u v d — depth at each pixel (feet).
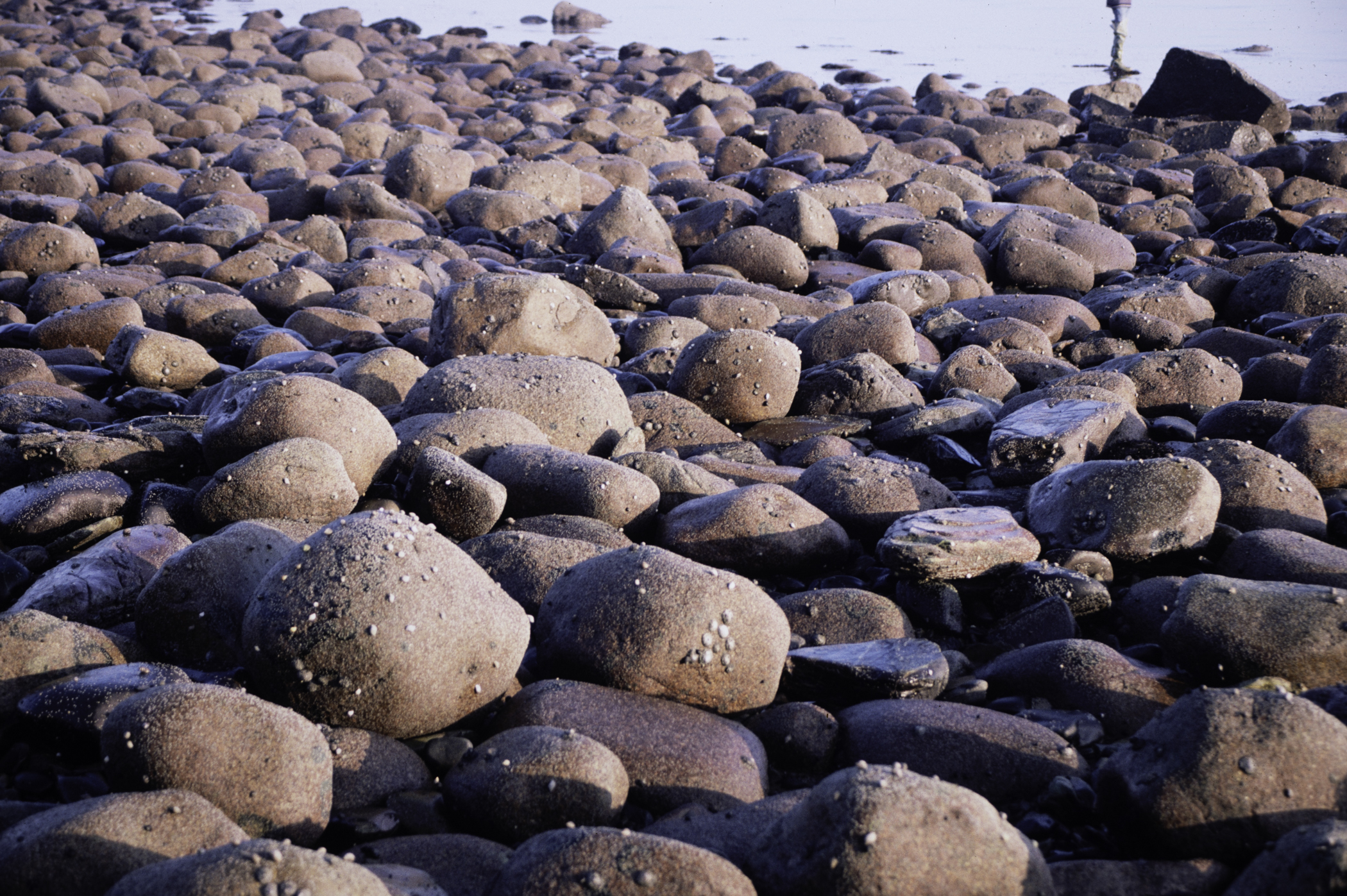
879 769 9.96
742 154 50.70
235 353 25.72
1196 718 10.77
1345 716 11.84
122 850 9.43
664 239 35.81
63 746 11.67
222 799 10.38
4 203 36.96
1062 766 11.79
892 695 13.07
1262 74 87.30
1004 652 14.60
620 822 11.13
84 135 52.08
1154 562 16.39
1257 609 13.28
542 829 10.74
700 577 12.80
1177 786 10.43
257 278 28.84
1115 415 20.01
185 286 28.48
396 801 11.25
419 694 11.91
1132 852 10.81
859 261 34.78
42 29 95.91
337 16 111.55
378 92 73.10
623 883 9.14
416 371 21.89
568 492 16.81
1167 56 69.26
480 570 12.97
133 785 10.51
